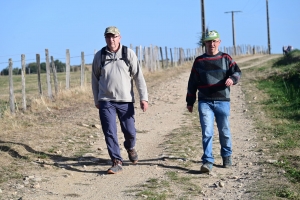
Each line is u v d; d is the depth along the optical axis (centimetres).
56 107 2173
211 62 1072
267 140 1454
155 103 2456
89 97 2561
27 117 1864
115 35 1067
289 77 3259
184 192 943
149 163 1189
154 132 1677
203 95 1089
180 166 1152
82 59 2825
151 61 4728
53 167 1134
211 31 1070
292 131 1572
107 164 1190
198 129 1722
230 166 1140
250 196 904
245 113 2072
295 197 883
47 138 1445
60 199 901
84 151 1327
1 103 2486
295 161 1160
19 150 1254
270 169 1095
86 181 1034
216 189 964
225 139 1125
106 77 1084
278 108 2138
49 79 2411
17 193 918
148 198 897
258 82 3372
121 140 1522
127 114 1116
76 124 1727
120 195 927
